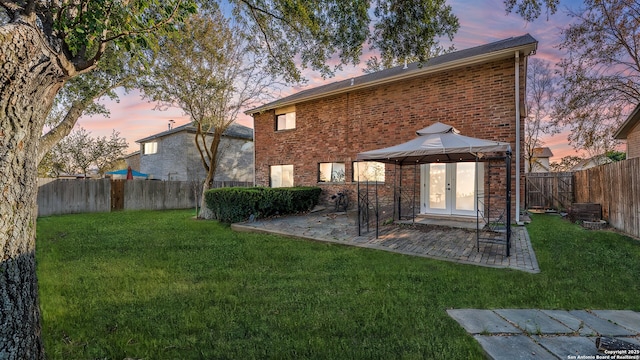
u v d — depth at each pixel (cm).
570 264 498
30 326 190
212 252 607
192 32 894
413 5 538
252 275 458
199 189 1723
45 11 197
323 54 643
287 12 564
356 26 568
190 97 1007
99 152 2269
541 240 677
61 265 515
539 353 249
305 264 514
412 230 796
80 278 446
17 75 170
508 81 853
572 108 1199
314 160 1299
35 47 177
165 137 2308
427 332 285
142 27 287
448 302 355
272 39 657
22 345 183
